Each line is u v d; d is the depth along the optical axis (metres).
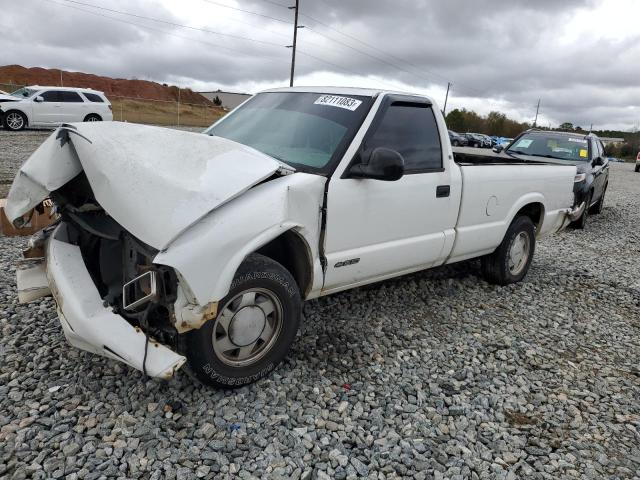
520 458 2.89
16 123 19.62
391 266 4.11
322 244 3.51
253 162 3.14
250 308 3.14
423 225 4.30
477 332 4.48
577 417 3.32
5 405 2.91
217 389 3.17
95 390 3.09
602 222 11.43
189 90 74.62
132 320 2.99
